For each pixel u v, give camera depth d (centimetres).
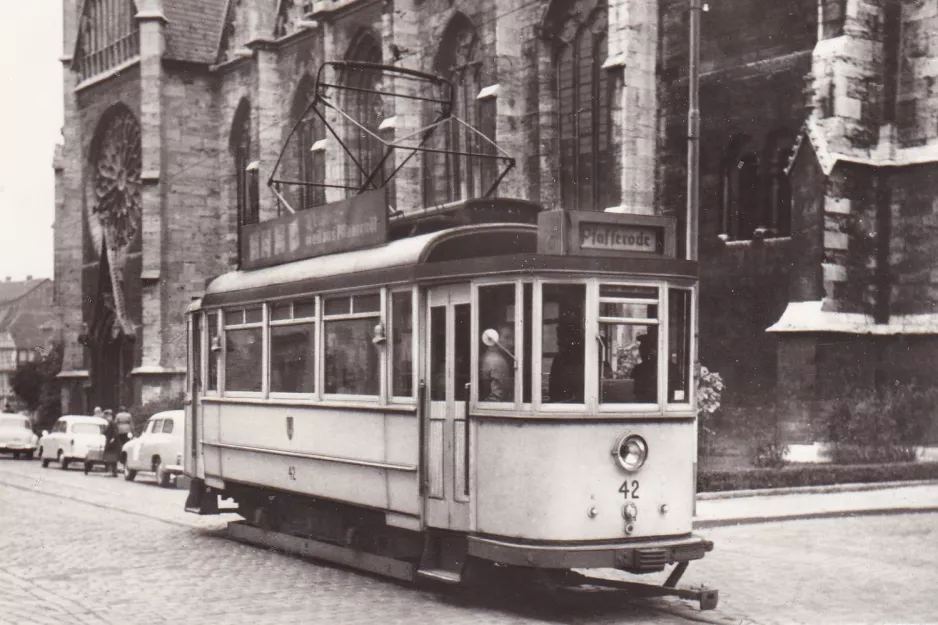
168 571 1525
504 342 1228
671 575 1246
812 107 3108
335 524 1566
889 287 3134
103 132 7000
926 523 2012
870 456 2861
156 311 6244
